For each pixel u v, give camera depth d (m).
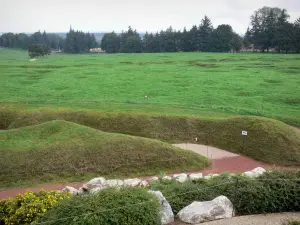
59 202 11.50
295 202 12.60
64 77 69.38
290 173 13.95
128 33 192.12
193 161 23.28
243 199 12.57
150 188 15.57
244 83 60.50
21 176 20.23
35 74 73.81
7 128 31.44
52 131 24.95
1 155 21.44
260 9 145.38
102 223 10.35
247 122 28.70
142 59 111.19
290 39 129.38
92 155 22.33
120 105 39.28
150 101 45.00
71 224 10.19
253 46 157.12
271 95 50.75
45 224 10.41
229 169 22.95
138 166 22.09
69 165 21.44
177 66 87.06
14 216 11.61
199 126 29.92
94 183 17.91
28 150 22.17
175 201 12.79
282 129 27.30
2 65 91.19
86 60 112.06
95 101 44.03
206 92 53.16
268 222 11.59
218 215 11.92
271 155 24.81
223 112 38.19
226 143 27.50
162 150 23.55
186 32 167.75
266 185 13.03
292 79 64.12
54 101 43.91
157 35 182.12
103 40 196.62
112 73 74.94
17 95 50.69
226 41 154.38
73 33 198.50
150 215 11.01
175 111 35.97
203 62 95.62
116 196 11.36
